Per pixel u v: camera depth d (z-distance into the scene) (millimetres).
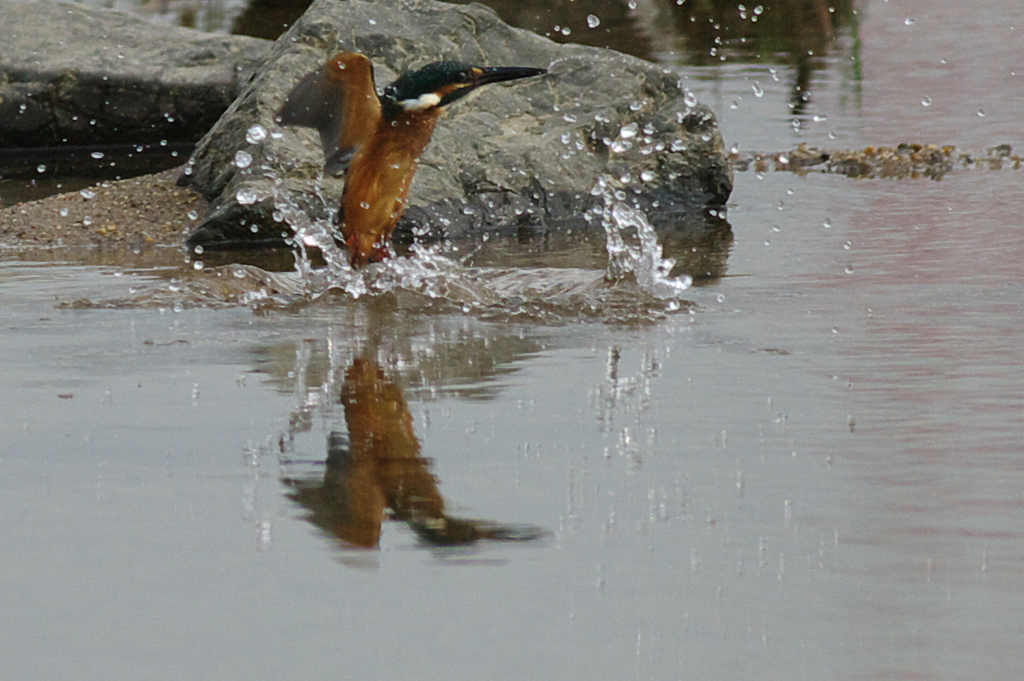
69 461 6723
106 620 4922
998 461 6480
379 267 11461
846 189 16672
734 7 34219
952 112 21844
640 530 5719
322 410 7617
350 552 5527
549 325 9898
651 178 16625
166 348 9242
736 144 19688
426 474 6473
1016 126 20531
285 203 14992
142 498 6172
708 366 8547
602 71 17594
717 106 22734
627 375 8336
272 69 16984
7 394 8016
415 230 15414
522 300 10711
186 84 22016
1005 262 11891
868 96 23500
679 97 17578
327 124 11102
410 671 4508
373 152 11164
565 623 4852
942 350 8805
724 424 7215
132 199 16516
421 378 8336
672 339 9359
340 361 8820
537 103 17312
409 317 10219
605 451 6789
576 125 16984
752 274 11812
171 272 12719
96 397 7941
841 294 10789
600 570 5309
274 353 9078
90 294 11328
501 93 17203
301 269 11812
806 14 33469
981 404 7484
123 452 6855
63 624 4895
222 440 7043
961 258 12180
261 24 30969
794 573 5246
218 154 16766
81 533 5754
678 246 13656
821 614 4891
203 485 6332
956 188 16266
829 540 5562
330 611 4977
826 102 23047
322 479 6402
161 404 7766
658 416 7395
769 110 22391
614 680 4418
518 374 8430
